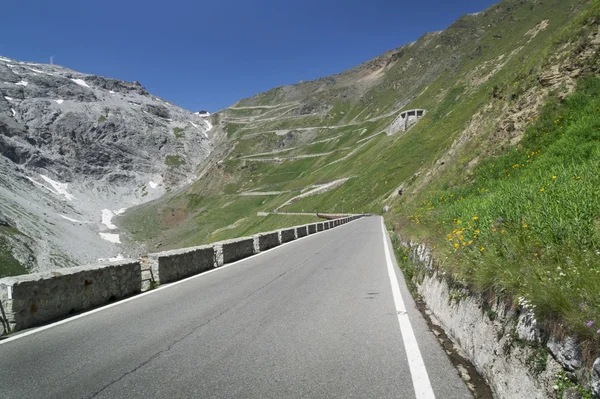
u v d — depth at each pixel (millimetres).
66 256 104000
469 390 3660
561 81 18875
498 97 29312
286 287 9148
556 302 2820
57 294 7004
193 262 12188
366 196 83938
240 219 141125
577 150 12266
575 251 3873
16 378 4211
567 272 3332
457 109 84562
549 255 3998
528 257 4137
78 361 4695
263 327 5953
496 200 8359
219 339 5434
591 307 2650
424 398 3510
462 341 4699
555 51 21109
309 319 6332
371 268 11578
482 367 3926
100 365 4551
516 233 5109
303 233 28672
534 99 20266
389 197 69938
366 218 59562
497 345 3600
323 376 4070
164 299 8297
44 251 99688
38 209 147625
